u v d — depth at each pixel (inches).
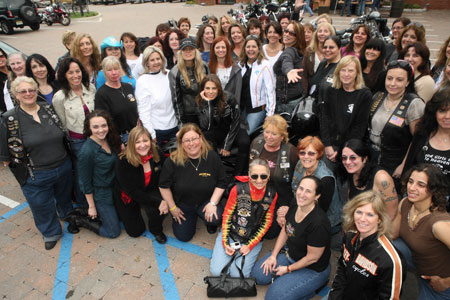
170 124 171.8
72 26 719.1
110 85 153.8
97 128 129.8
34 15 639.1
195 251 142.6
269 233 144.7
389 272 83.4
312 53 179.9
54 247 145.0
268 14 394.9
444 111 102.7
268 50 195.2
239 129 164.6
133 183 135.3
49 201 141.3
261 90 175.5
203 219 151.4
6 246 145.9
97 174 138.3
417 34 182.5
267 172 119.3
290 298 110.5
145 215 169.3
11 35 619.2
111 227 147.3
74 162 158.7
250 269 126.5
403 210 106.7
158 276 128.8
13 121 125.6
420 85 143.6
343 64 129.0
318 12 617.3
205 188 137.3
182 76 160.1
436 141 110.8
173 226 147.5
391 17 580.7
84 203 168.9
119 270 131.8
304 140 118.5
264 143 141.6
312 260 109.8
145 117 162.9
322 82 146.7
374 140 132.8
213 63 174.2
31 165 132.0
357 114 134.3
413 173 96.2
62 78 146.6
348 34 265.4
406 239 104.1
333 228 135.6
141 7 1069.8
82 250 142.9
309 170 123.5
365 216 85.7
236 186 130.0
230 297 118.3
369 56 159.6
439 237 92.3
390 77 119.1
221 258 127.0
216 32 248.4
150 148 137.5
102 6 1218.6
